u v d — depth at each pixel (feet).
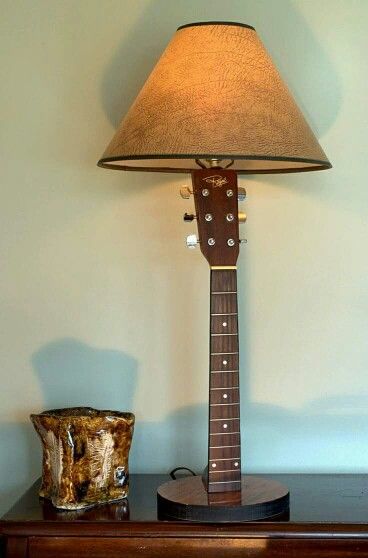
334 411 6.23
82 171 6.22
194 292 6.21
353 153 6.15
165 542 4.95
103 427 5.34
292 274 6.20
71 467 5.28
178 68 4.85
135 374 6.26
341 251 6.18
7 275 6.26
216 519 4.96
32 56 6.18
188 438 6.26
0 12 6.18
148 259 6.23
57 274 6.25
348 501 5.40
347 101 6.15
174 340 6.23
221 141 4.57
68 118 6.20
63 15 6.17
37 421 5.46
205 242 5.25
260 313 6.22
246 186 6.18
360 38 6.12
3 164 6.22
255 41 5.02
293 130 4.79
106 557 4.97
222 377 5.31
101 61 6.18
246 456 6.27
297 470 6.26
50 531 4.96
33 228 6.24
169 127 4.66
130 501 5.44
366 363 6.21
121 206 6.22
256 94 4.77
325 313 6.21
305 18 6.13
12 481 6.33
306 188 6.18
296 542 4.92
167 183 6.20
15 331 6.28
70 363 6.28
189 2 6.15
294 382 6.23
